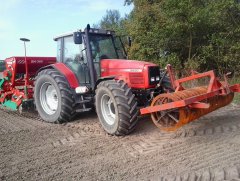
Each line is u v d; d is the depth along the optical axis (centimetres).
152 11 1441
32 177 498
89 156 574
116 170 509
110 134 689
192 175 470
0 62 1089
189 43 1371
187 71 1344
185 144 610
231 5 1312
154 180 465
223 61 1326
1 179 493
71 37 811
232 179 450
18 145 645
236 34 1341
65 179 487
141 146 614
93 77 765
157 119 637
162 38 1387
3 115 924
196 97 587
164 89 716
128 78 721
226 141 613
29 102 889
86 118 834
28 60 936
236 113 835
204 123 740
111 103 692
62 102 775
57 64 835
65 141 664
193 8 1298
